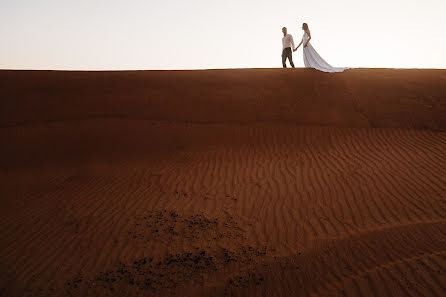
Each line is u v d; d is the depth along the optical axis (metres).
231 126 11.98
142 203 6.97
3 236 5.79
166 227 5.93
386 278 3.67
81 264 4.90
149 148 10.46
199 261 4.85
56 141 11.07
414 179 7.23
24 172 9.05
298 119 12.21
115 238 5.62
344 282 3.79
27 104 14.14
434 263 3.79
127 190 7.68
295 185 7.44
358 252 4.49
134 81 16.55
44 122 12.73
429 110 11.89
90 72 18.81
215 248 5.19
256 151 9.90
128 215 6.45
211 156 9.66
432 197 6.34
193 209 6.60
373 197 6.57
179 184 7.89
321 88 14.42
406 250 4.33
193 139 11.05
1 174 8.95
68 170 9.09
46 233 5.85
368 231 5.22
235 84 15.62
